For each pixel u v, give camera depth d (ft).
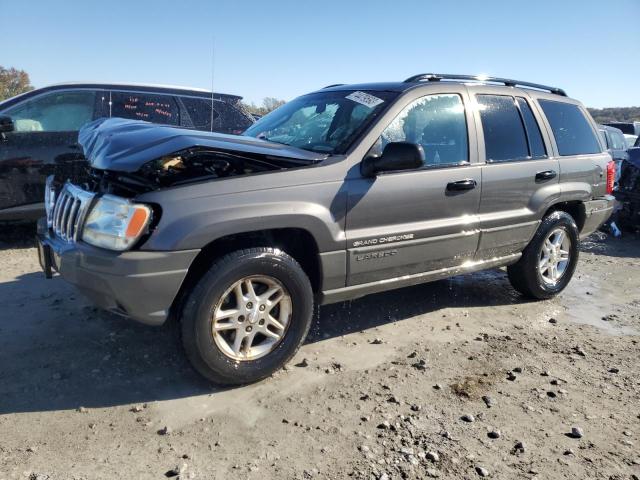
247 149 10.88
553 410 10.73
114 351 12.39
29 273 17.80
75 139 22.08
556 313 16.62
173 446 9.10
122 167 9.92
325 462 8.82
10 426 9.41
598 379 12.16
